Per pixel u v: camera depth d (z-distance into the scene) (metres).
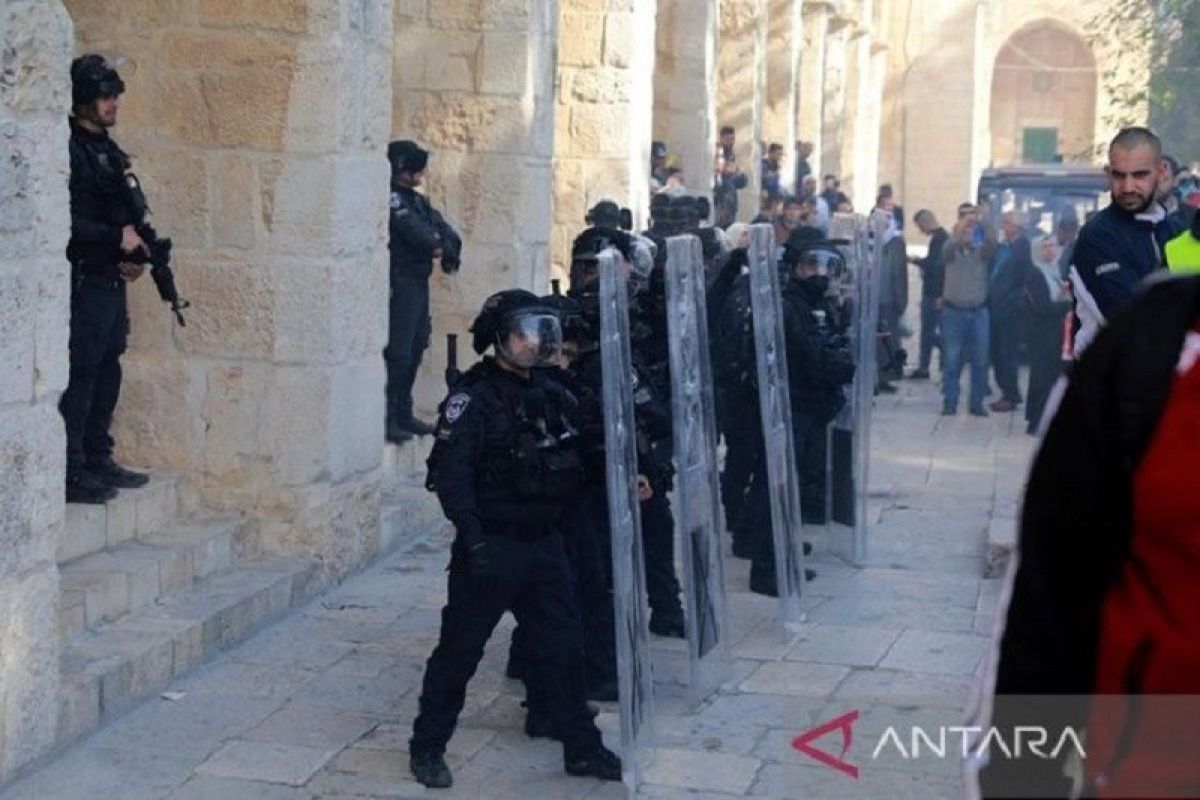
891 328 18.41
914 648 8.34
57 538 6.32
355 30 9.08
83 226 7.59
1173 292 2.39
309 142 8.88
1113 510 2.36
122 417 9.00
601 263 6.12
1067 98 48.41
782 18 26.44
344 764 6.55
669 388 8.04
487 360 6.28
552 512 6.27
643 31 15.20
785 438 8.86
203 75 8.89
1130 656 2.33
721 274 9.54
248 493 8.97
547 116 12.59
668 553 8.44
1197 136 25.97
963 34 44.09
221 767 6.46
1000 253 16.67
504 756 6.70
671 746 6.79
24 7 5.95
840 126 32.84
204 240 8.95
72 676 6.73
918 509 12.14
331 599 8.94
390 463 10.72
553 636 6.34
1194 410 2.30
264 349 8.92
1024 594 2.41
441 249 10.91
